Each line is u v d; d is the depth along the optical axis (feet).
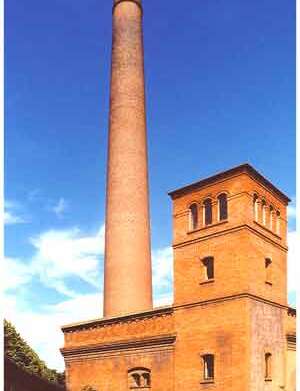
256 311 86.48
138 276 139.44
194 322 90.22
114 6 163.32
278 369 89.86
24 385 95.61
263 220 95.25
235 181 91.71
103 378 101.45
